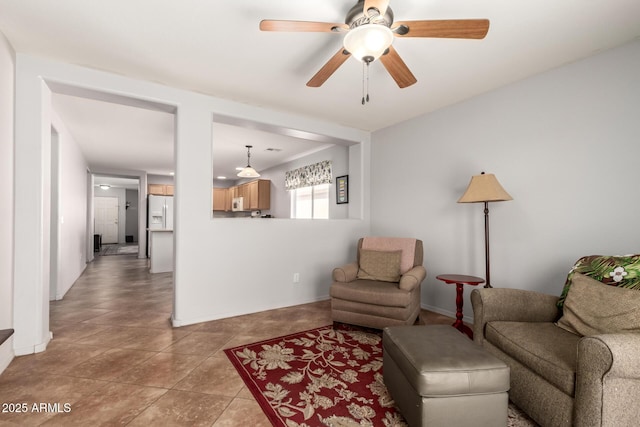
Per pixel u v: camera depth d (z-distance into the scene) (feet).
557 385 4.54
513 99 9.29
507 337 5.68
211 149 10.30
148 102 9.42
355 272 10.52
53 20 6.43
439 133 11.48
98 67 8.41
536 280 8.70
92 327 9.55
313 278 12.92
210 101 10.29
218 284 10.44
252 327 9.65
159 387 6.16
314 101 10.86
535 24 6.51
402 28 5.10
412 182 12.53
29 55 7.67
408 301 8.57
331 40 7.20
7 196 6.99
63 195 13.53
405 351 5.09
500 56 7.82
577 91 7.97
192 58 8.01
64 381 6.34
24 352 7.50
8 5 5.96
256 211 25.73
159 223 27.02
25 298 7.51
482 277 10.06
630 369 3.86
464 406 4.50
